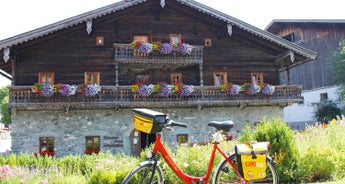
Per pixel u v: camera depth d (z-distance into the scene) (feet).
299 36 93.91
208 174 14.34
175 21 58.13
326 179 22.59
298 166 22.66
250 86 54.70
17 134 49.21
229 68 59.41
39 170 25.61
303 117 90.38
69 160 28.66
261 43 59.67
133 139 52.39
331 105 79.56
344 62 76.38
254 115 56.90
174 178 22.00
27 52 52.70
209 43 59.26
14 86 47.83
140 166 13.41
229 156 14.53
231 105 55.77
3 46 46.60
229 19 54.24
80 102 49.08
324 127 35.22
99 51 54.95
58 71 53.21
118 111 52.08
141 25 56.80
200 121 54.65
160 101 51.75
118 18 55.16
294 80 95.76
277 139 22.89
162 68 57.72
